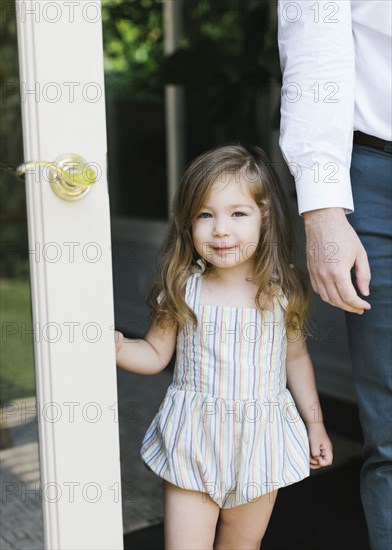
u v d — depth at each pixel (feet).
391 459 4.44
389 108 4.14
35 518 6.08
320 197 3.92
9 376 7.30
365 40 4.13
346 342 9.29
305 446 4.35
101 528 3.91
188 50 9.57
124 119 14.21
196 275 4.33
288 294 4.34
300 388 4.65
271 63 8.08
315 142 3.93
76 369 3.74
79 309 3.70
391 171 4.23
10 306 10.40
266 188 4.25
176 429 4.20
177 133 13.10
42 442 3.78
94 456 3.84
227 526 4.53
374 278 4.33
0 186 12.00
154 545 5.91
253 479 4.10
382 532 4.54
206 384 4.19
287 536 6.04
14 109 10.29
